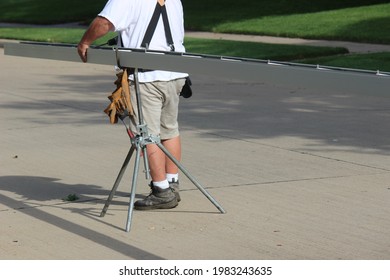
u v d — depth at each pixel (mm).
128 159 13547
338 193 15188
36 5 75688
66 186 15742
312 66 10469
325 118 23578
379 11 52969
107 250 12008
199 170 17031
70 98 27219
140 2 13297
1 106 25453
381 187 15648
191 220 13477
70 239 12523
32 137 20609
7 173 16828
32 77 32688
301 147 19422
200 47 41844
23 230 12992
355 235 12695
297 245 12203
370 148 19359
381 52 38938
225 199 14734
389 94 9328
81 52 13336
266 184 15859
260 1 65875
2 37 52750
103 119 23125
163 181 13984
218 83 31109
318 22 51094
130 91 13320
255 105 25891
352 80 9711
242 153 18750
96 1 74875
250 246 12164
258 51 39906
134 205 14070
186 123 22578
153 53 12359
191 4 66312
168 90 13555
